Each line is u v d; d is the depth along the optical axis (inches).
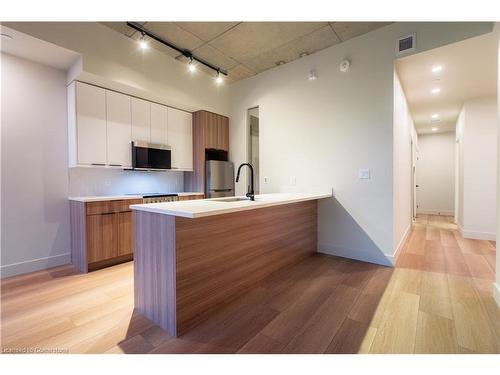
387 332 65.5
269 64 152.0
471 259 124.2
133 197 128.0
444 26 100.0
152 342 62.4
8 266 106.2
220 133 179.8
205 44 129.6
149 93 135.6
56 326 69.1
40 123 115.6
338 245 131.3
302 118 142.7
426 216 273.1
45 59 112.0
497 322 69.4
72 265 120.6
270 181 157.3
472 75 128.1
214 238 76.2
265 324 69.7
